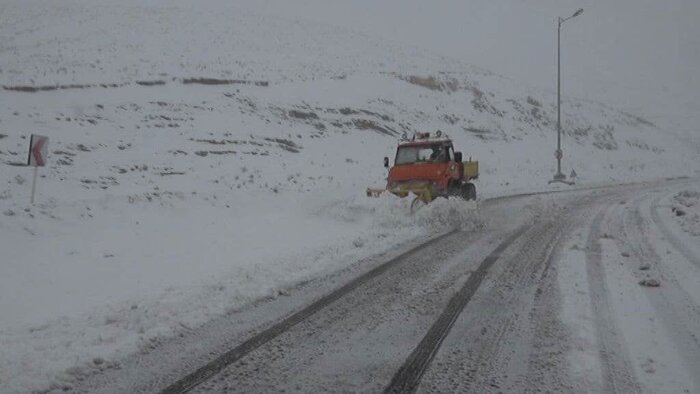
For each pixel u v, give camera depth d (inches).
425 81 1615.4
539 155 1461.6
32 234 363.9
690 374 152.1
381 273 285.0
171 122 859.4
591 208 597.3
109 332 194.7
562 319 201.5
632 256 316.5
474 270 289.0
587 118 1995.6
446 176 519.8
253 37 1851.6
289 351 176.1
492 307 220.8
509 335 186.9
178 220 456.8
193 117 906.1
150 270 299.6
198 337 190.5
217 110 973.8
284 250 350.9
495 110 1672.0
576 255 321.1
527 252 335.9
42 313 223.3
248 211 527.5
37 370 159.6
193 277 281.9
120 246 358.0
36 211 403.9
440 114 1433.3
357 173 858.8
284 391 145.9
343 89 1333.7
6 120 706.2
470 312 214.8
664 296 230.2
